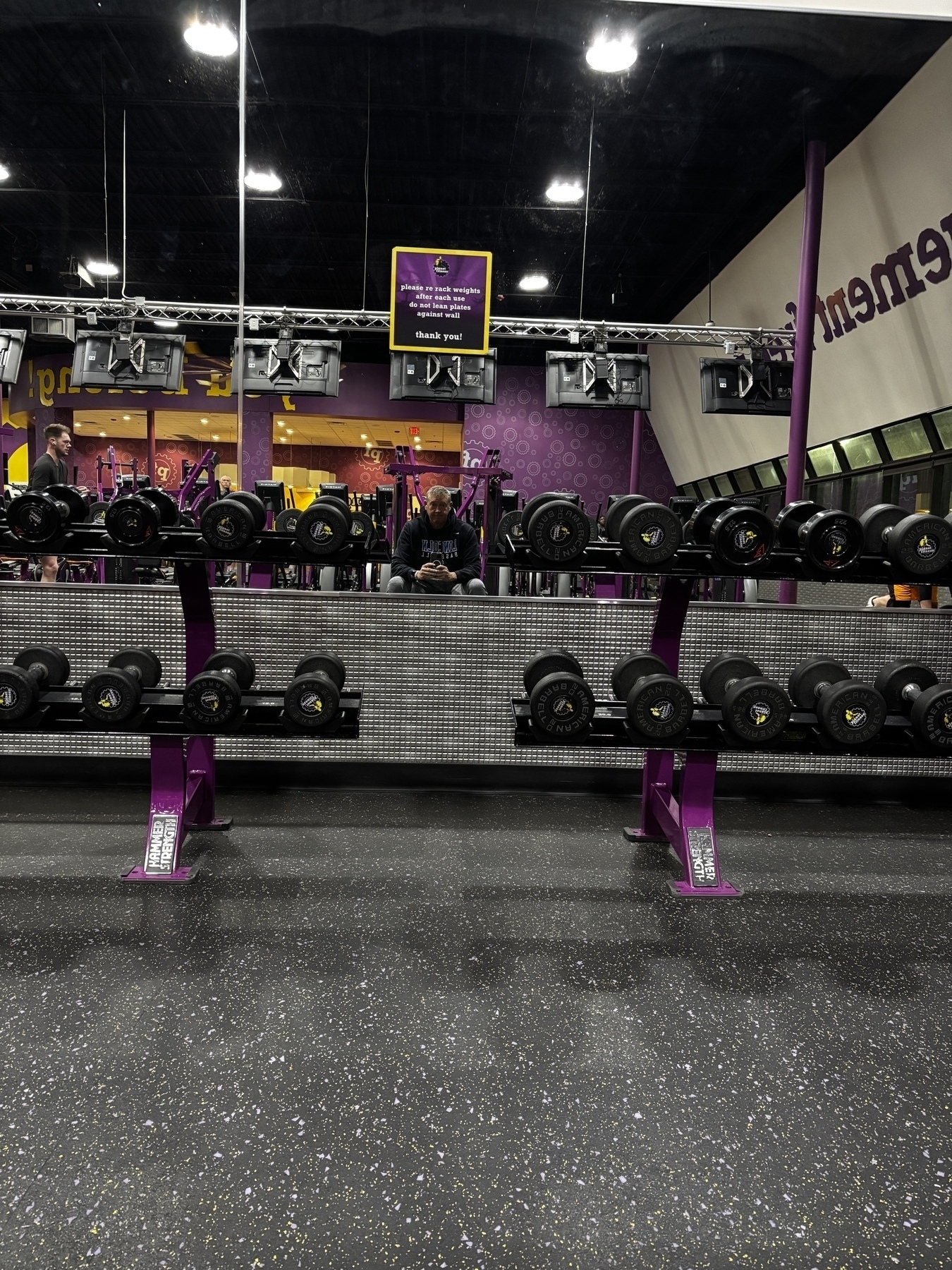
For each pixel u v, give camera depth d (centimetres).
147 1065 157
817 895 253
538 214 786
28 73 585
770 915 237
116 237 835
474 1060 161
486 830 307
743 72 556
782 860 285
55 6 509
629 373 772
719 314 946
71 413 1109
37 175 728
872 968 205
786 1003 187
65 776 349
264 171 712
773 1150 138
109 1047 162
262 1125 141
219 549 252
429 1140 138
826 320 786
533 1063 161
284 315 725
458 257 675
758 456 1063
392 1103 147
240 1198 124
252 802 336
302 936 214
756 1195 128
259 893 241
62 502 257
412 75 575
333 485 561
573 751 353
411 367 704
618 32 518
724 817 337
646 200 753
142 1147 134
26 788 345
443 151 673
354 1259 114
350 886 248
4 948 203
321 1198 125
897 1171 134
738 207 763
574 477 1223
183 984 188
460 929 221
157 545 253
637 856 283
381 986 189
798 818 336
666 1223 122
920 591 547
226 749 348
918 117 579
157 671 278
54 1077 152
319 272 900
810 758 361
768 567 253
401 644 346
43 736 345
